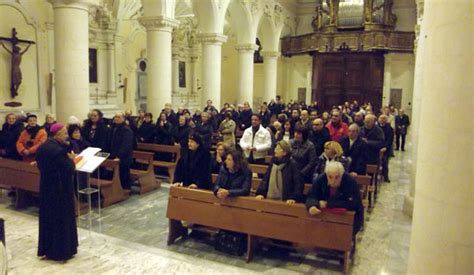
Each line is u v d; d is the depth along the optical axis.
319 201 4.42
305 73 24.05
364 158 6.70
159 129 9.28
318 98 22.58
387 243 5.46
